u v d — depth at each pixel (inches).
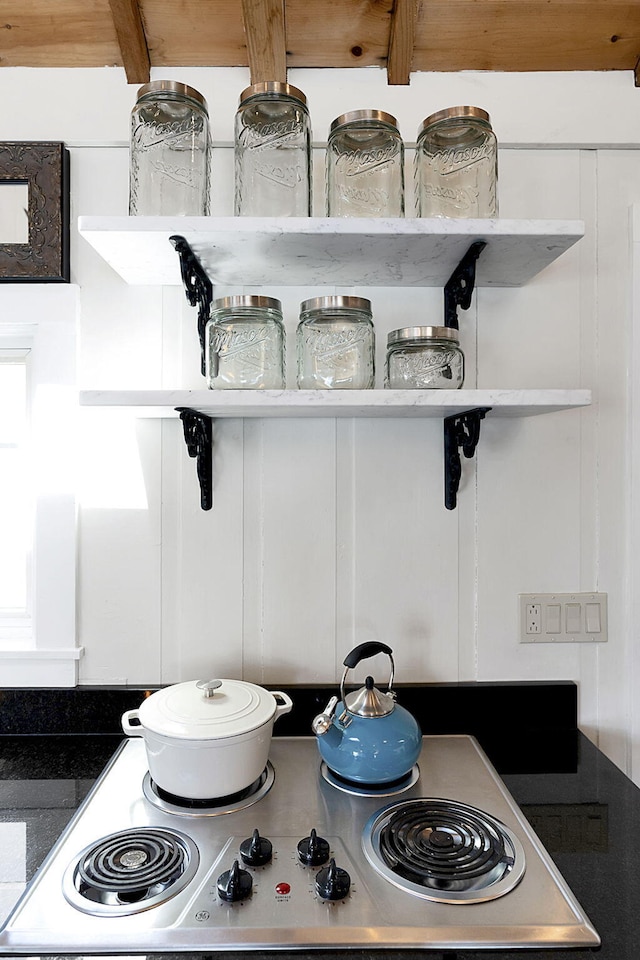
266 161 44.3
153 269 47.9
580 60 51.1
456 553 53.0
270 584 52.5
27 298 51.1
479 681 53.1
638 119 51.8
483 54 50.5
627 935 30.2
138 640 52.2
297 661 52.7
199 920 30.5
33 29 49.0
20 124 50.9
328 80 51.2
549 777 45.1
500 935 29.8
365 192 44.7
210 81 51.0
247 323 43.9
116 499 52.0
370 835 36.8
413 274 49.4
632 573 53.4
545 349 52.8
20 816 40.0
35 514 51.6
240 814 39.3
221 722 39.5
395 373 45.9
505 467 53.1
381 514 52.8
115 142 51.1
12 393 55.3
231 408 43.1
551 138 51.6
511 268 47.9
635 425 53.2
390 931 30.0
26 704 51.2
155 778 40.2
